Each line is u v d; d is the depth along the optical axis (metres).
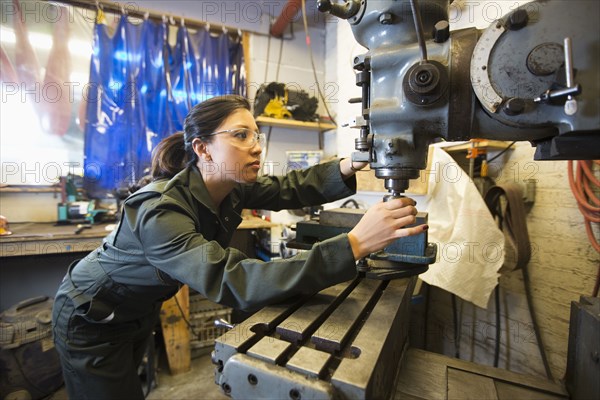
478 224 1.27
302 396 0.44
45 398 1.59
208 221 0.92
